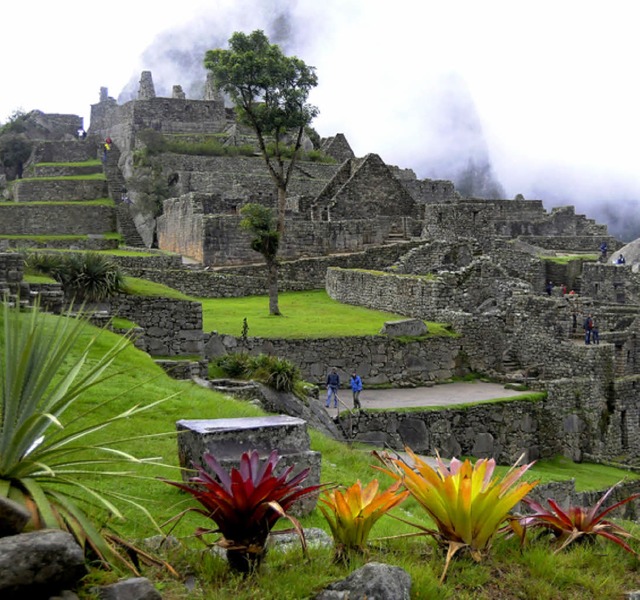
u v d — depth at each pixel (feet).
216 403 62.64
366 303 144.15
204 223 167.73
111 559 28.22
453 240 170.81
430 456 95.40
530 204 260.01
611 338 126.31
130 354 75.87
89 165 244.63
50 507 27.09
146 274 151.74
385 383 113.09
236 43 146.00
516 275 183.32
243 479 32.04
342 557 32.45
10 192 238.07
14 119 315.99
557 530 37.06
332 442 68.59
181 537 34.19
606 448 109.70
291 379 91.45
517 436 102.63
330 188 203.21
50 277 95.30
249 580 29.91
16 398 28.43
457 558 33.19
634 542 38.04
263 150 147.74
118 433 50.16
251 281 159.53
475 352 119.55
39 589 24.67
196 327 98.27
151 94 350.64
